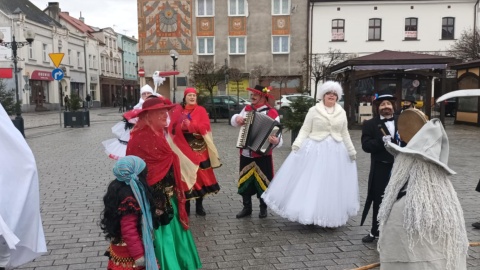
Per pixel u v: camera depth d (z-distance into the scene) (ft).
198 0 108.99
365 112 59.98
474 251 15.28
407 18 104.32
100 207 21.22
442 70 58.03
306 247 15.93
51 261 14.74
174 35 109.70
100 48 168.96
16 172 10.30
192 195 18.97
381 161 15.66
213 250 15.66
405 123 10.19
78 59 151.53
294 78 109.09
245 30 108.99
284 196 17.87
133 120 19.74
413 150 9.19
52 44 132.87
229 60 110.11
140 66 110.83
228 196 23.52
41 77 125.70
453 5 103.14
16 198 10.18
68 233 17.51
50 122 78.54
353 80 57.98
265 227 18.29
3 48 113.60
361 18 104.73
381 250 9.80
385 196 9.83
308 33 106.73
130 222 9.46
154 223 10.66
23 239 10.58
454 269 9.11
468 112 65.62
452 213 9.05
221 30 109.40
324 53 106.22
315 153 17.52
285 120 41.47
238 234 17.40
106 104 175.22
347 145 17.87
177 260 11.76
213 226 18.43
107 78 174.29
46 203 21.98
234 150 40.29
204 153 19.30
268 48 108.99
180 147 18.21
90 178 28.04
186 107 19.16
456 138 50.29
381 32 104.88
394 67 56.34
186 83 110.42
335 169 17.34
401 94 58.34
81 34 154.40
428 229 8.98
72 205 21.61
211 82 77.66
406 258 9.24
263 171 19.15
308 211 17.11
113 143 21.45
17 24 115.55
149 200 9.93
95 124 72.74
